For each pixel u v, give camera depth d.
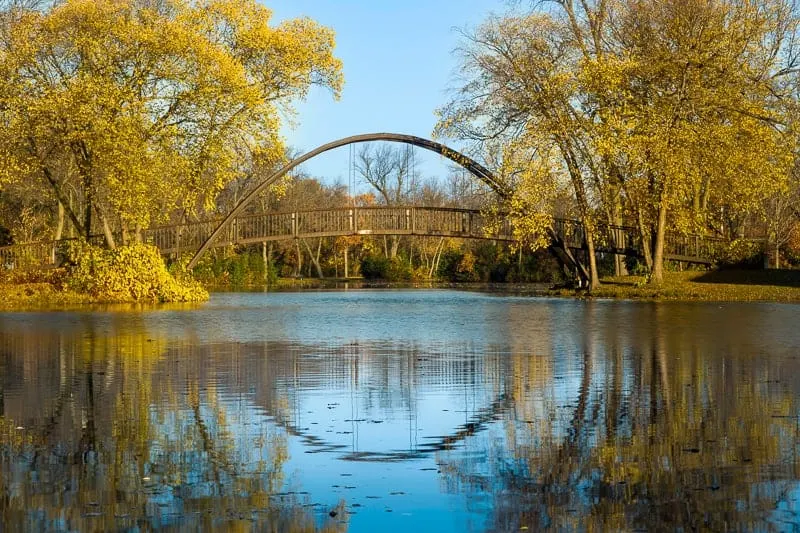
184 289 37.75
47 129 33.41
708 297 35.22
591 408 10.55
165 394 11.75
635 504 6.79
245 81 35.12
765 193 35.44
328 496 7.11
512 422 9.78
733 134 34.09
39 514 6.67
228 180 37.34
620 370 13.90
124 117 32.91
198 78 34.44
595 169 35.56
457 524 6.45
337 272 86.69
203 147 35.56
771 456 8.07
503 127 37.69
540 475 7.61
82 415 10.26
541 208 36.25
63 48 34.28
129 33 33.56
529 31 36.94
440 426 9.62
